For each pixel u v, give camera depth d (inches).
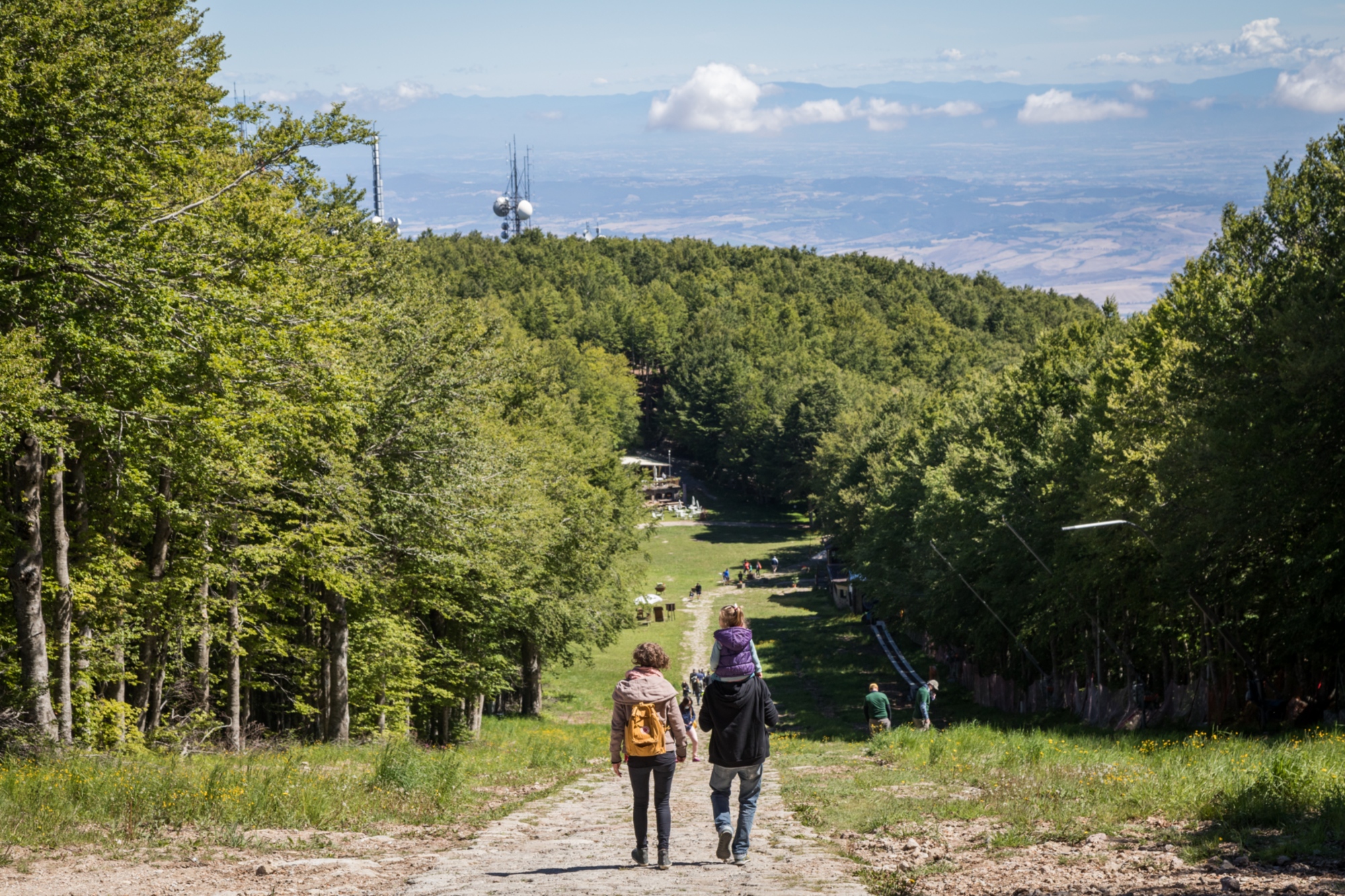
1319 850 269.9
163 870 299.9
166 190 681.6
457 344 1002.7
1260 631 1161.4
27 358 556.1
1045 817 367.2
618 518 2003.0
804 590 3969.0
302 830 379.9
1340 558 925.8
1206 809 340.2
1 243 594.6
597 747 1002.7
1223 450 996.6
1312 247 1203.2
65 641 685.9
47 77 566.9
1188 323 1215.6
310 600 948.6
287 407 736.3
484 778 625.6
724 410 6205.7
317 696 1112.8
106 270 605.9
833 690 2299.5
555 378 2128.4
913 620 2471.7
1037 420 1947.6
